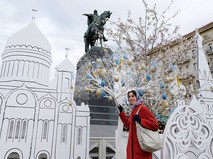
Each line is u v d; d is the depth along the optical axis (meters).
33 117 5.95
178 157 3.55
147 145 2.76
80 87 8.77
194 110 4.11
